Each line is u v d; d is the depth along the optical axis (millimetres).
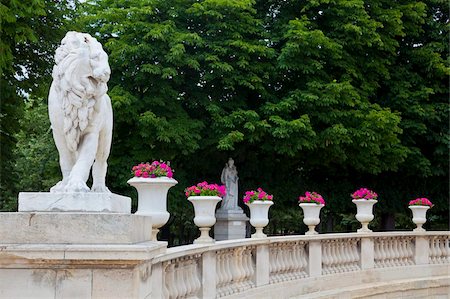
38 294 6328
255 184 27047
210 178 26688
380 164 26609
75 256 6262
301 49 24406
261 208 15711
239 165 26766
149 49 22594
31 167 39094
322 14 26203
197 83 24906
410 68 28859
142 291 6766
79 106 7004
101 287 6371
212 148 24750
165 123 22359
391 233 19250
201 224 12508
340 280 17156
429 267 20031
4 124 22359
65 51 7078
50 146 38500
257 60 25297
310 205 17656
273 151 25094
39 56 23109
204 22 24828
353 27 24688
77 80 6996
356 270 18109
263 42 24859
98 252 6266
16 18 19156
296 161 26406
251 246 13445
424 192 29922
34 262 6305
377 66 26578
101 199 6711
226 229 24078
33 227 6402
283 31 25359
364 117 24781
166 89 23109
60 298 6332
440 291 19266
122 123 23516
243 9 24766
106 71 7074
